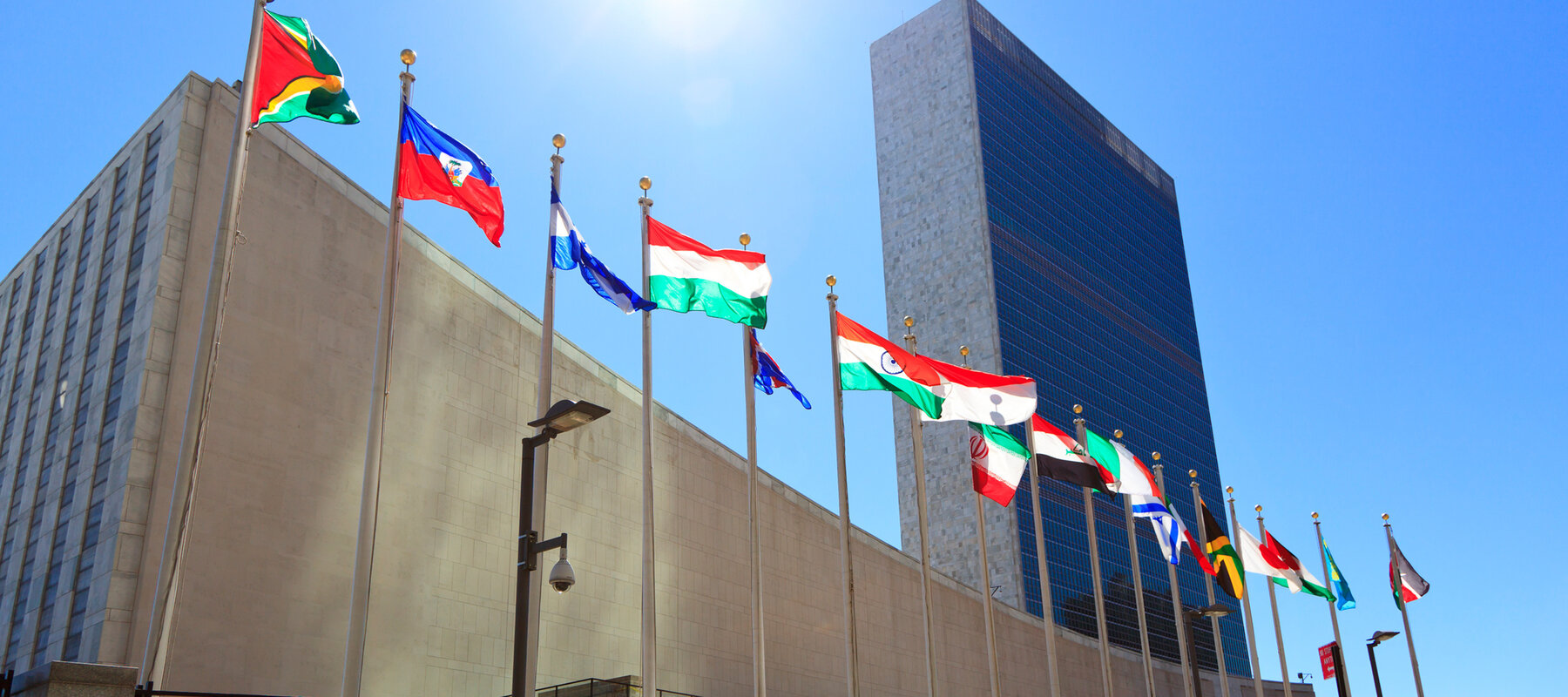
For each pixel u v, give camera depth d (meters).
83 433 34.38
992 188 144.12
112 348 34.16
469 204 24.33
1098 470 39.53
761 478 52.41
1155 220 179.75
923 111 151.88
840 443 31.16
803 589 52.75
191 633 30.45
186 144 34.97
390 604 35.62
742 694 47.59
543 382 24.12
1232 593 44.59
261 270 34.97
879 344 33.06
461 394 39.97
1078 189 162.12
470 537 38.78
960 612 63.56
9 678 14.30
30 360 39.78
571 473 43.06
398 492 36.88
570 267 25.73
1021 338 137.12
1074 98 171.62
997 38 158.88
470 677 37.41
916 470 32.97
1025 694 67.12
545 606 40.50
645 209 28.53
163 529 30.92
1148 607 139.00
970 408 34.81
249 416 33.41
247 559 32.25
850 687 28.72
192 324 33.25
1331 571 57.09
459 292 41.09
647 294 27.64
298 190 36.75
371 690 34.31
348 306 37.09
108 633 29.34
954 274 140.12
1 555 36.72
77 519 32.62
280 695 31.98
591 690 37.59
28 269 42.75
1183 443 162.12
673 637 45.19
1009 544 126.06
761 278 29.62
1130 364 156.88
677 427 48.97
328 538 34.44
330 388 35.78
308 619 33.25
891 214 148.88
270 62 22.16
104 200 38.56
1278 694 119.31
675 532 46.97
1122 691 79.19
